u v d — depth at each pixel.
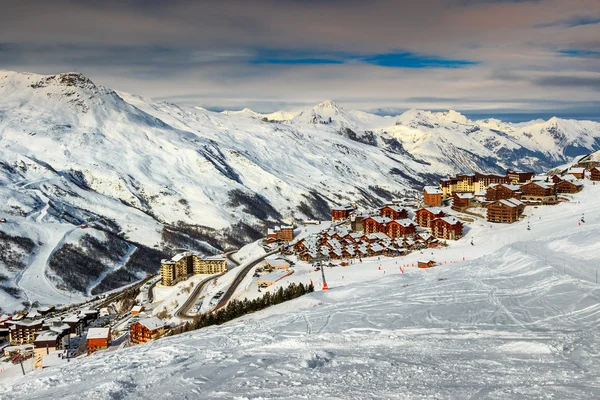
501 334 49.06
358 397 31.06
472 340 47.53
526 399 29.09
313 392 32.62
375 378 35.25
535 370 35.47
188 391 34.97
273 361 42.84
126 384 37.75
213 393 33.94
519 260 101.69
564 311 58.22
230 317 99.44
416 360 40.53
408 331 52.97
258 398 32.03
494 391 30.80
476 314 59.84
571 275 79.31
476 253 151.38
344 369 38.41
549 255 103.06
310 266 173.75
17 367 151.12
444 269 108.94
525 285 76.69
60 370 48.56
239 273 193.75
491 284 80.06
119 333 172.50
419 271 111.56
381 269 144.12
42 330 184.25
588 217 164.62
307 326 59.84
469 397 30.00
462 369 36.91
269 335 56.59
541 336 46.88
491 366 37.38
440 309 63.81
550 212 190.50
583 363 36.72
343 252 184.38
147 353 53.31
